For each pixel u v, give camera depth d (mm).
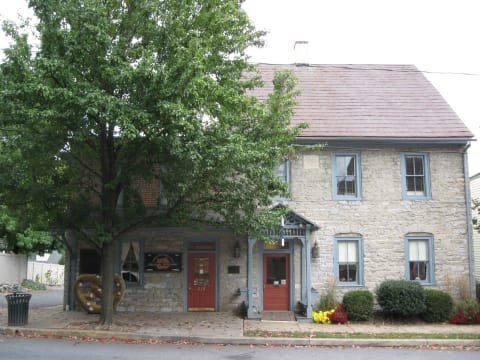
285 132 13938
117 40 12406
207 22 13227
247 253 17391
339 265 17625
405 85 20859
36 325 14055
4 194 13469
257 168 12680
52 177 13852
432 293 16453
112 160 13984
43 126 12391
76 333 13141
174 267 17656
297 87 20438
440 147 18109
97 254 17891
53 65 11312
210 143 11797
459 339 13117
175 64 11609
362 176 17875
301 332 14070
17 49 11680
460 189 17969
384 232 17672
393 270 17531
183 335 13109
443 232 17734
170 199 13234
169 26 12609
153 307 17484
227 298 17531
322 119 18469
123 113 11102
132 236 17797
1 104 11305
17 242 29000
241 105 13086
